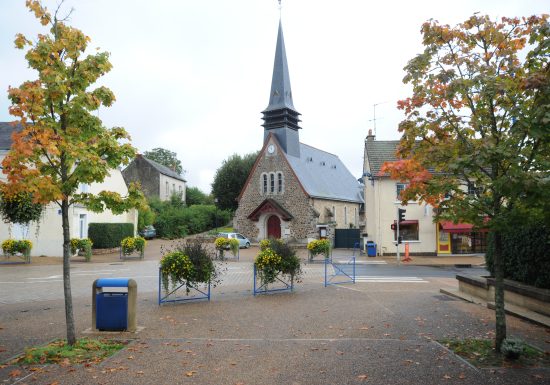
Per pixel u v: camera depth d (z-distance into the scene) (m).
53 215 28.08
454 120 7.55
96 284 8.67
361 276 18.88
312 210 40.47
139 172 59.84
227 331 8.68
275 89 44.66
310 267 23.27
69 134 7.49
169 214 50.03
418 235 31.06
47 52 7.20
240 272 19.98
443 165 7.56
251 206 43.41
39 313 10.62
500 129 7.21
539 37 6.90
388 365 6.48
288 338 8.12
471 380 5.84
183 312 10.57
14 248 23.50
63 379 5.98
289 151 43.66
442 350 7.20
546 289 9.68
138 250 27.95
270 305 11.47
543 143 6.47
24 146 6.35
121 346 7.57
